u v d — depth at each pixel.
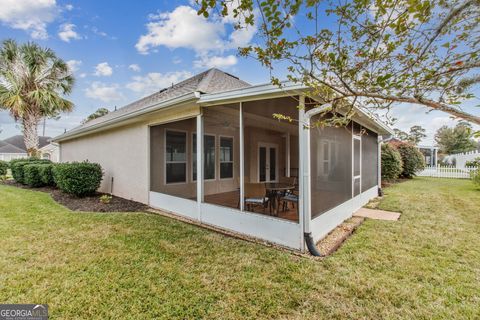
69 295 2.37
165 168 6.58
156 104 5.13
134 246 3.56
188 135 6.93
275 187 5.29
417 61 1.79
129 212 5.73
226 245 3.64
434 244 3.62
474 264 2.99
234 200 5.73
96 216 5.23
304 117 3.47
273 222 3.77
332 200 4.43
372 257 3.19
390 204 6.60
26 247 3.48
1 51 11.75
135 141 6.93
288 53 1.95
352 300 2.31
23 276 2.69
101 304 2.25
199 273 2.80
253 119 5.85
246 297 2.36
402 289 2.47
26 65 11.96
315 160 3.75
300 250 3.45
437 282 2.60
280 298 2.34
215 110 5.13
